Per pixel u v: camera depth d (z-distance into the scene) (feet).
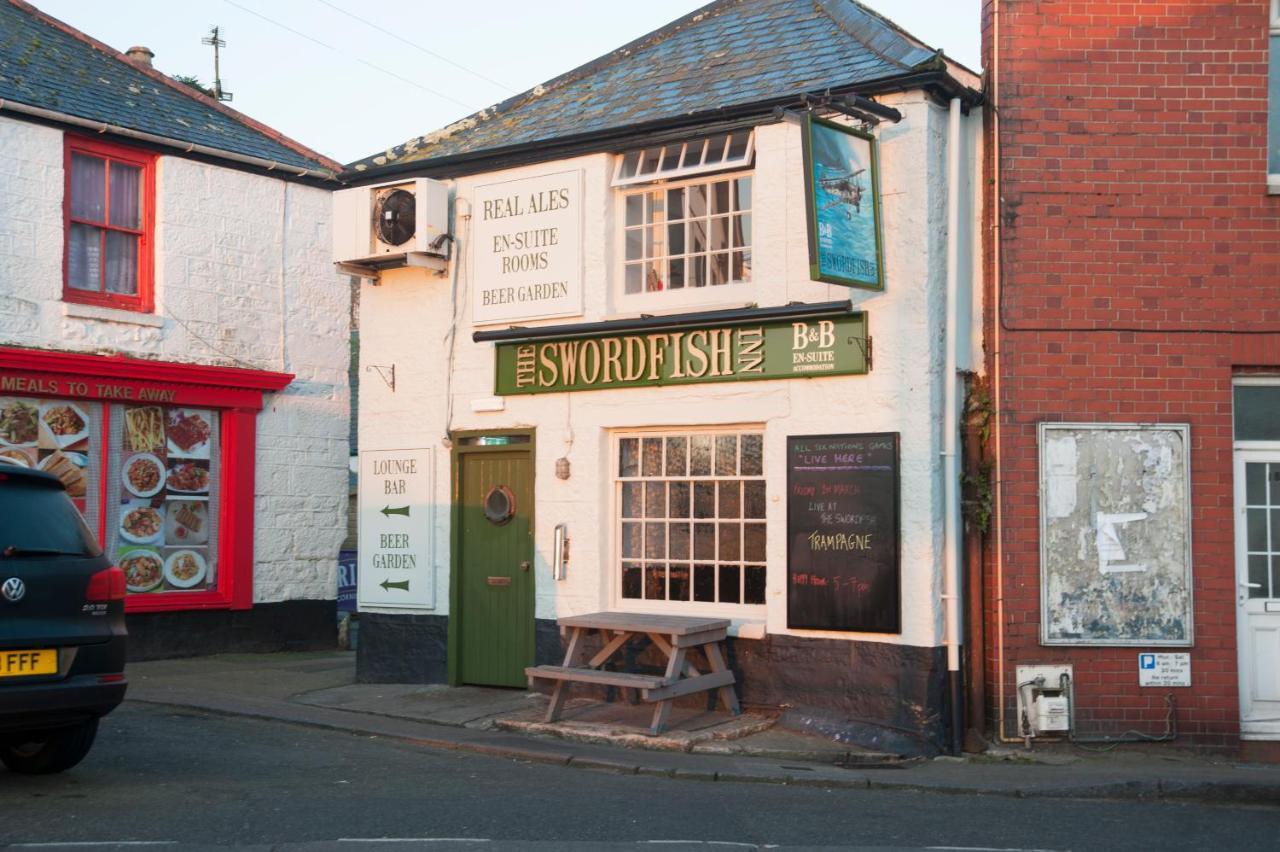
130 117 46.16
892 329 31.01
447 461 38.17
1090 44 30.96
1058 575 30.14
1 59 44.60
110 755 27.45
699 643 31.07
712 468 34.17
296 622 49.85
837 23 35.96
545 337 36.19
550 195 36.52
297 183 51.13
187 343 47.01
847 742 30.45
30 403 42.42
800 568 31.94
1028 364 30.50
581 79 40.65
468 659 37.52
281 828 20.99
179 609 45.96
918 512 30.37
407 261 37.45
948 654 30.32
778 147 33.01
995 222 30.96
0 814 21.50
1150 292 30.58
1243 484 30.94
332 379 51.90
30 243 42.75
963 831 22.36
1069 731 29.89
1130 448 30.32
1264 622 30.73
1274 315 30.53
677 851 20.10
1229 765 28.78
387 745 30.37
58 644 22.93
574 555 35.58
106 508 44.42
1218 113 30.81
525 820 22.17
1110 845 21.54
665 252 35.37
